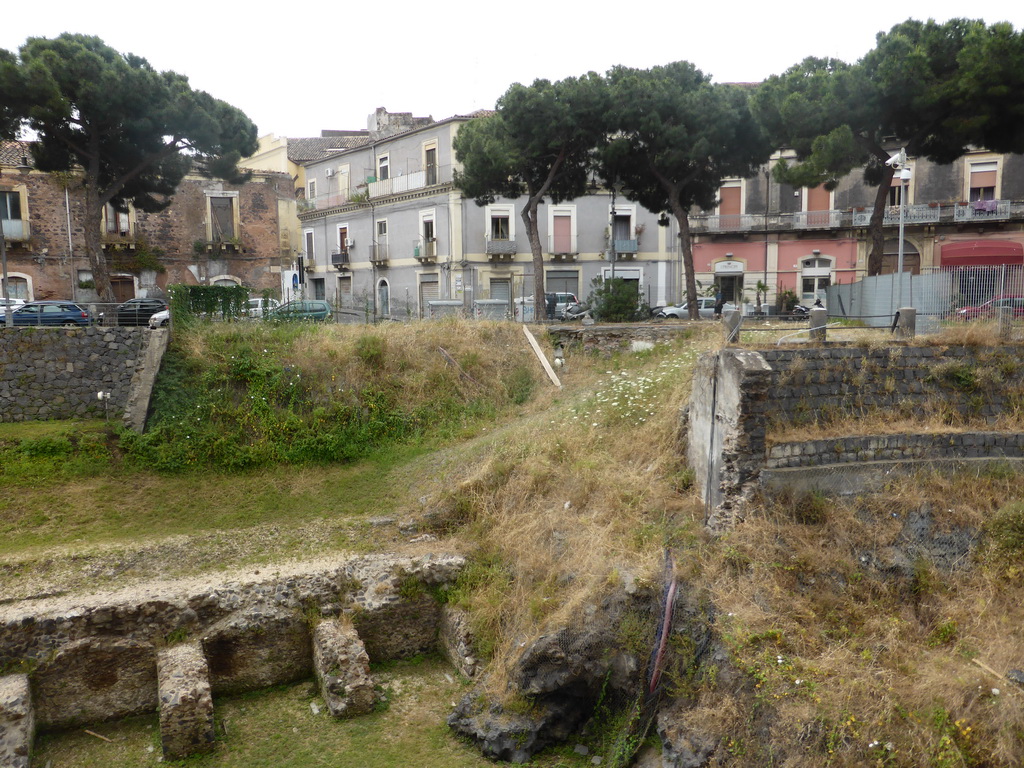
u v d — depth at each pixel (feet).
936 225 119.75
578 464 49.49
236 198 130.00
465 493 51.16
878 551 37.70
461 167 123.75
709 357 43.27
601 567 39.19
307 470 57.67
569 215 131.54
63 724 37.29
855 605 35.35
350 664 39.09
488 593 42.96
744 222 126.11
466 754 35.73
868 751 27.84
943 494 39.73
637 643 36.06
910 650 33.01
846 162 81.87
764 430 39.65
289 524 51.06
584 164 93.61
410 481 56.29
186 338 63.52
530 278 131.03
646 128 82.53
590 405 58.70
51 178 115.44
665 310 107.34
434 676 42.01
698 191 93.35
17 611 37.93
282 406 61.62
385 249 139.54
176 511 51.60
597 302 97.66
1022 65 71.97
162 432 56.70
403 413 64.34
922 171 120.47
